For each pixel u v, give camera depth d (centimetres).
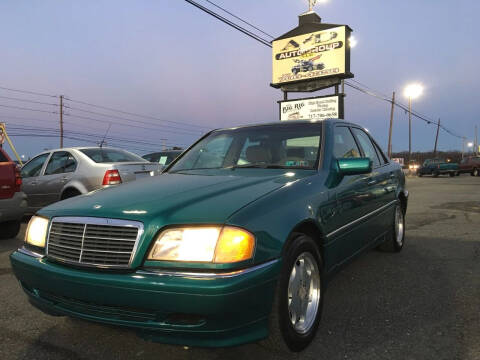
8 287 382
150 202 229
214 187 258
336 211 293
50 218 244
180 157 389
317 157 315
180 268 201
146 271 203
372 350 245
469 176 3159
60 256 229
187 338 201
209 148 377
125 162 679
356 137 404
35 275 234
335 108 1830
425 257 469
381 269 421
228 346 200
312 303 261
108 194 260
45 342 263
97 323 216
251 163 334
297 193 257
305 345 246
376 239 405
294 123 364
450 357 235
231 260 199
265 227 217
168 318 202
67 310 227
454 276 393
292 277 241
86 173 657
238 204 223
